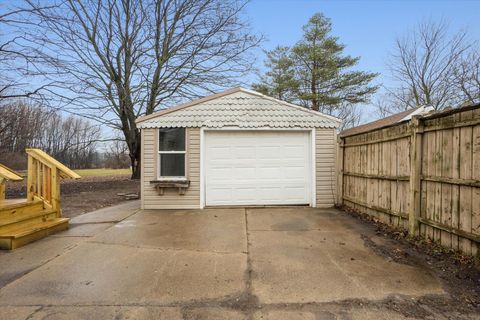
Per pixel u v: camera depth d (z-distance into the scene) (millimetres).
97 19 13305
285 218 6277
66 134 31172
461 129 3602
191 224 5773
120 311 2520
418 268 3420
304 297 2752
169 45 14750
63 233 5133
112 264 3617
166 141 7645
